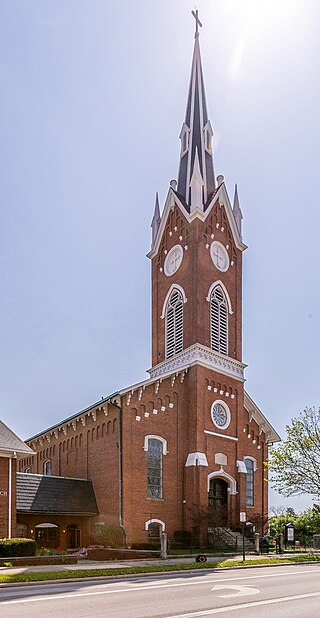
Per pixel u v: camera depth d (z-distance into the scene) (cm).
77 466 4019
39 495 3409
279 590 1633
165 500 3678
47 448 4581
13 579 1828
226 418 4156
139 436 3656
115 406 3644
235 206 4909
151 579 1970
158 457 3750
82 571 2119
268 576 2084
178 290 4438
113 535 3356
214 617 1150
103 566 2423
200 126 5003
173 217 4703
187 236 4469
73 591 1608
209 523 3534
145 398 3769
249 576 2084
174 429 3881
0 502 2983
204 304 4250
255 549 3434
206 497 3750
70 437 4206
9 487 3039
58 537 3459
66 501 3500
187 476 3794
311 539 4650
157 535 3562
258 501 4334
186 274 4378
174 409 3928
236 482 4047
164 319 4538
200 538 3559
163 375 3872
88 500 3622
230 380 4272
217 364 4191
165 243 4744
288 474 3584
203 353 4103
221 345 4359
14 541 2572
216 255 4509
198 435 3856
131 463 3553
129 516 3431
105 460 3678
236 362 4369
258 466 4431
